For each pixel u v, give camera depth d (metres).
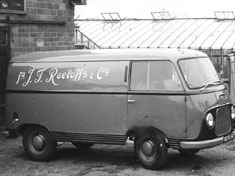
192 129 7.44
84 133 8.31
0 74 11.34
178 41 27.27
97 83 8.17
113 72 8.08
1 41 11.35
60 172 7.98
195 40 26.69
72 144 10.50
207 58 8.56
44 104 8.67
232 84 13.25
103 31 31.81
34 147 8.89
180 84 7.53
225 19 29.23
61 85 8.50
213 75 8.34
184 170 7.82
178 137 7.53
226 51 24.66
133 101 7.85
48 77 8.66
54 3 12.98
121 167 8.16
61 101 8.49
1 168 8.34
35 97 8.76
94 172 7.89
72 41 13.74
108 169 8.05
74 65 8.45
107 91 8.07
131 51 8.16
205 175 7.48
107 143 8.15
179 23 30.28
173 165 8.19
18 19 11.77
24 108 8.90
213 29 27.88
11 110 9.09
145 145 7.82
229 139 8.08
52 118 8.60
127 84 7.93
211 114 7.56
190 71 7.80
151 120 7.71
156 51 8.00
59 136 8.58
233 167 8.02
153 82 7.76
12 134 9.29
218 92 7.89
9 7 11.47
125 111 7.93
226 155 9.02
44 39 12.69
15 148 10.02
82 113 8.30
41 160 8.80
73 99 8.38
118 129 8.02
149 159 7.82
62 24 13.24
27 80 8.88
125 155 9.21
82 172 7.92
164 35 28.81
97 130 8.20
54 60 8.68
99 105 8.15
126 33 30.67
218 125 7.73
